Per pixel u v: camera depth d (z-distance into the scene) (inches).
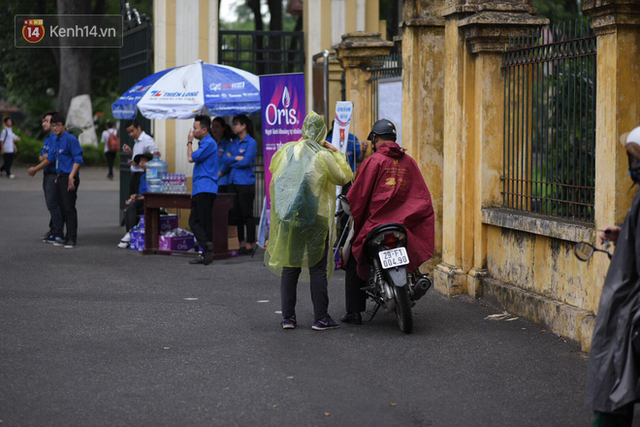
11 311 289.7
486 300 307.1
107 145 1096.8
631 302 148.3
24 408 184.1
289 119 403.5
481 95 309.4
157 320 277.3
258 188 620.4
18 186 933.2
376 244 257.3
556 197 275.1
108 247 470.3
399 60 411.2
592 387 149.4
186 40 525.7
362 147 400.5
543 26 306.2
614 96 221.9
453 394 197.0
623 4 217.0
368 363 224.5
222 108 424.8
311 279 264.2
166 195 429.4
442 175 363.3
